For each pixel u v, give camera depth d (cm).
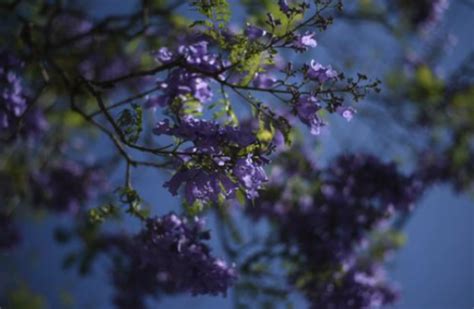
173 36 504
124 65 637
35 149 698
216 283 334
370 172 588
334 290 544
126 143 295
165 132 279
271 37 300
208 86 316
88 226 681
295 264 569
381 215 589
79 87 353
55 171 720
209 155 274
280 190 595
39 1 555
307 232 580
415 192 591
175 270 335
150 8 539
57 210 720
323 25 289
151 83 657
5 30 507
